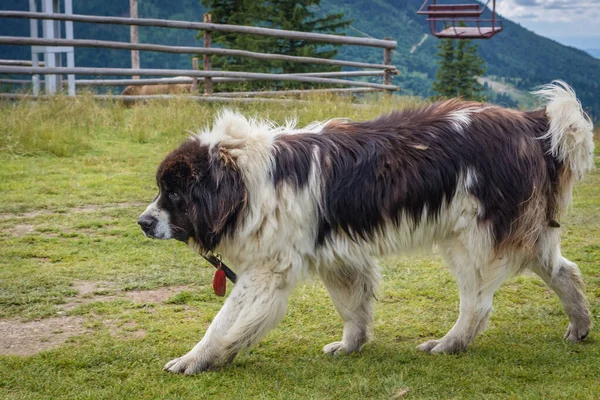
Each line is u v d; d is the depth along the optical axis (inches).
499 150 169.9
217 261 179.3
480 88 1451.8
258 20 1021.2
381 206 168.1
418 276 239.0
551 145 172.1
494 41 7455.7
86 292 220.4
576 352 178.4
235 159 166.1
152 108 515.5
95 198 327.0
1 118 448.8
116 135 470.6
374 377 164.2
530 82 4906.5
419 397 152.6
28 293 216.7
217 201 166.1
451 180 168.7
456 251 174.1
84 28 3897.6
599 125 473.1
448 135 170.9
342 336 190.5
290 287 170.1
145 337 186.9
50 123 446.0
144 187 347.6
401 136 171.8
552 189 173.9
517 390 155.4
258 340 167.9
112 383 160.1
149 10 4372.5
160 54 3762.3
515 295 221.0
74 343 183.0
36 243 264.4
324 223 168.7
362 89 667.4
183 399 152.3
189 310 208.5
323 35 639.8
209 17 848.3
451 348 178.2
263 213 164.9
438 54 1460.4
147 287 226.1
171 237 172.6
